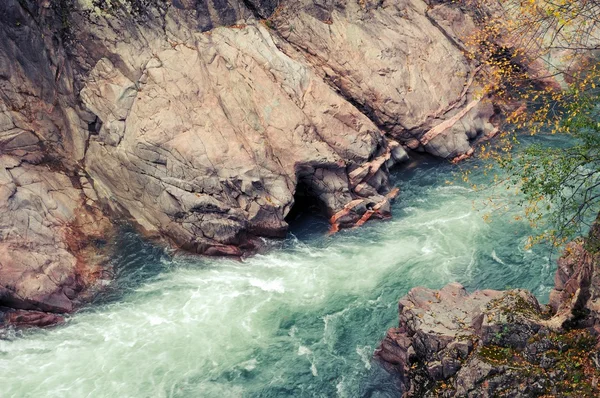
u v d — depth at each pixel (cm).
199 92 3019
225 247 2755
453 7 3838
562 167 1742
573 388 1612
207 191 2794
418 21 3750
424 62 3631
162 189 2805
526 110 3634
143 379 2144
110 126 2912
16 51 2875
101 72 2983
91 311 2466
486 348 1783
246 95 3078
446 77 3619
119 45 3000
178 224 2777
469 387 1727
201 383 2123
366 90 3469
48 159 2848
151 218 2830
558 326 1752
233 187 2816
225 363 2205
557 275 2044
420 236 2836
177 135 2872
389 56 3553
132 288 2583
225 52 3167
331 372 2138
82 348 2283
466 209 2986
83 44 2981
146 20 3061
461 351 1825
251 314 2433
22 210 2569
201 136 2888
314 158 2969
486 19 3709
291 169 2959
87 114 2952
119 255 2727
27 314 2383
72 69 2977
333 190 2997
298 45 3506
